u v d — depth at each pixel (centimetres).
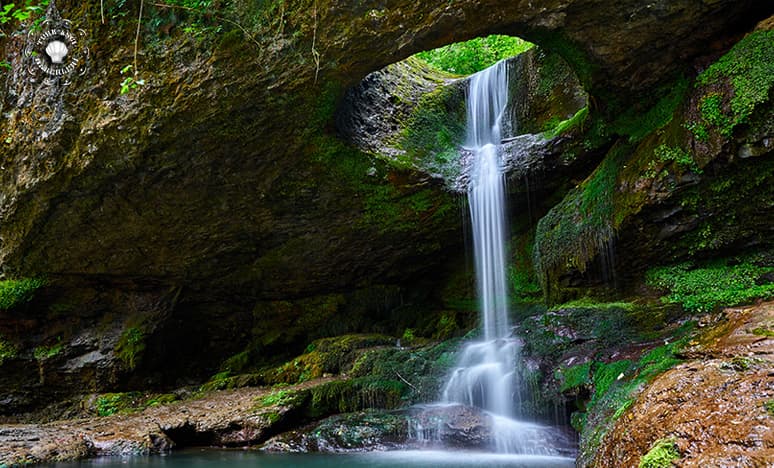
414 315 1091
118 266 1000
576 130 834
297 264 1062
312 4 596
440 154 986
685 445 271
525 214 959
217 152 761
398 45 611
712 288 619
